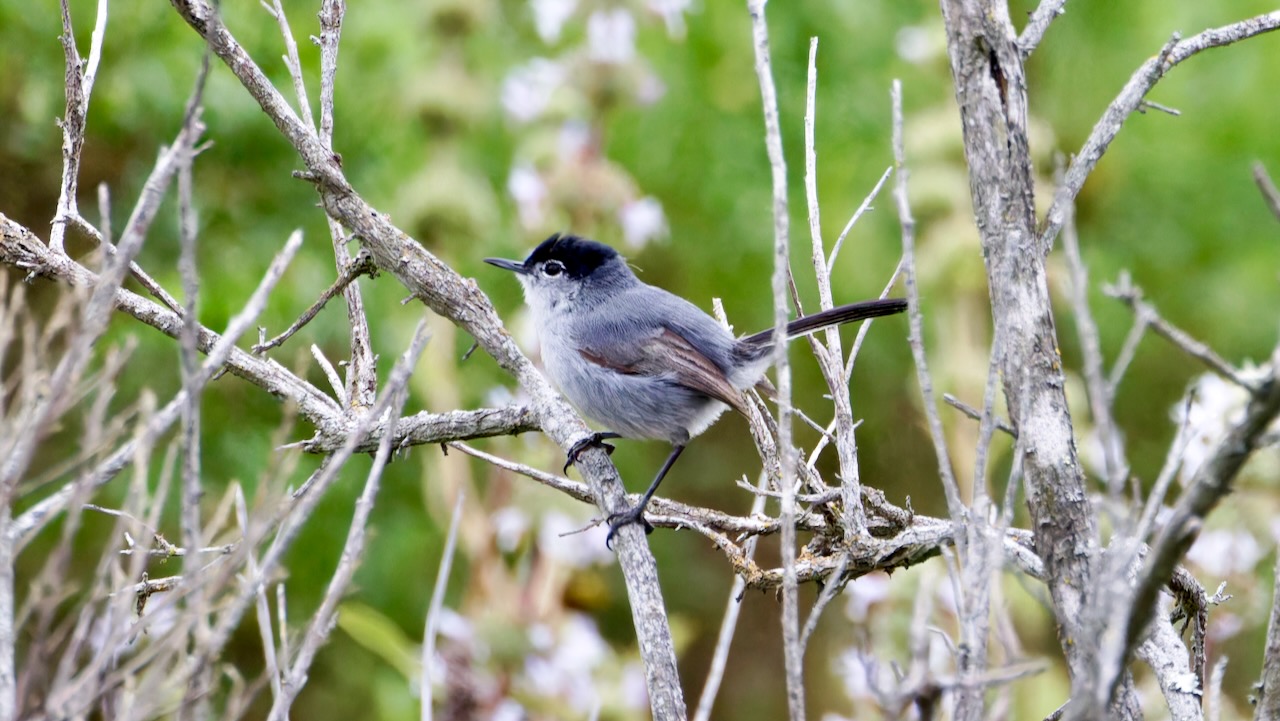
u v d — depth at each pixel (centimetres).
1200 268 1577
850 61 1571
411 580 1395
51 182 1363
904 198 481
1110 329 1545
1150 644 547
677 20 1340
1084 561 524
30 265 693
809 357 1600
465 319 771
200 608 446
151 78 1303
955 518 473
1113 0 1558
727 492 1691
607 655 1152
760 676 1677
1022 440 481
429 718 563
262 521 470
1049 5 566
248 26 1355
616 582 1567
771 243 1570
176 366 1284
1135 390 1578
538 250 1002
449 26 1328
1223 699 948
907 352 1565
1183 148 1575
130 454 475
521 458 1178
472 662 1099
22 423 459
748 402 781
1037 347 540
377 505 1363
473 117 1316
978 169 554
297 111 1348
